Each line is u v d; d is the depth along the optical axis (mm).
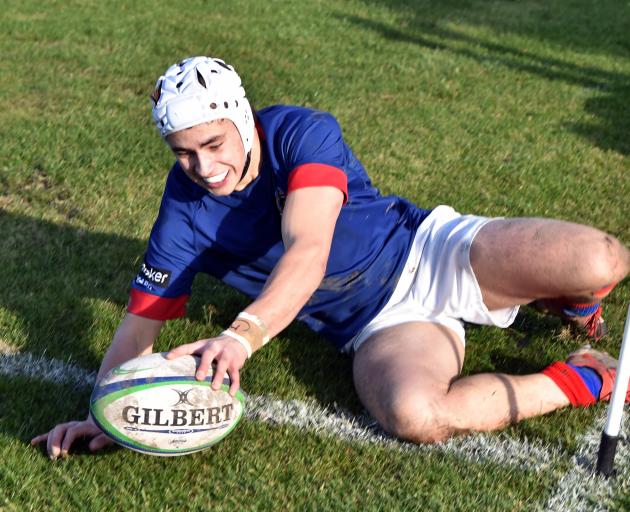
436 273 4016
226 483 3396
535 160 7051
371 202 4047
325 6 12109
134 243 5488
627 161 7145
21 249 5309
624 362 3324
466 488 3406
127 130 7199
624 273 3838
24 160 6555
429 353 3793
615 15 12578
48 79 8352
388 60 9711
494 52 10352
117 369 3275
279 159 3637
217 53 9539
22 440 3598
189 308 4785
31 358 4199
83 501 3256
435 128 7664
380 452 3621
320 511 3268
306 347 4414
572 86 9172
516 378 3826
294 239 3357
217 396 3264
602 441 3459
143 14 10969
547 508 3326
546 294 3875
